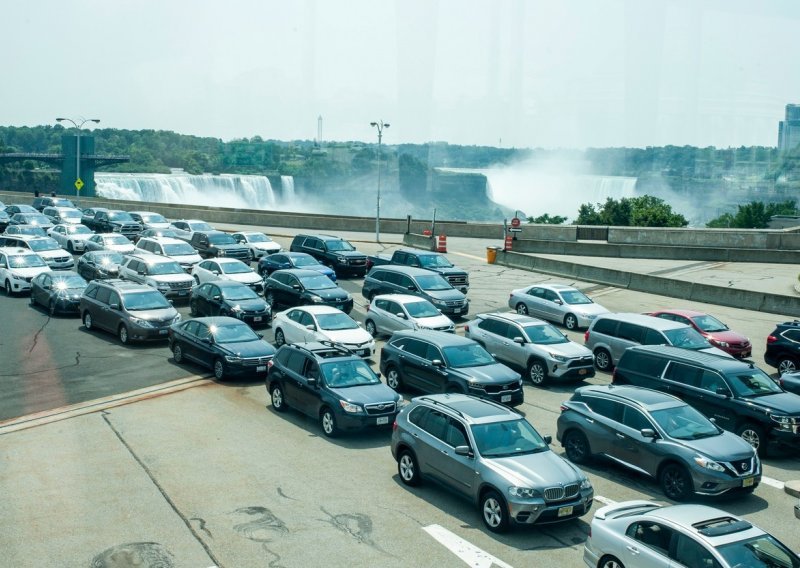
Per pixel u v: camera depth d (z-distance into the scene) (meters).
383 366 21.53
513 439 13.70
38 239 40.00
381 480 15.12
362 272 40.62
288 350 19.52
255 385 22.06
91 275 36.06
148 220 52.12
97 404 19.92
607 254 49.56
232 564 11.52
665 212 87.19
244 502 13.84
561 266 42.44
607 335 24.03
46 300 31.55
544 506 12.44
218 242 42.12
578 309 29.30
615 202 100.19
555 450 16.94
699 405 17.69
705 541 9.63
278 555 11.83
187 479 14.91
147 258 34.25
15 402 20.00
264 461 15.99
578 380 22.94
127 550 11.94
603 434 15.58
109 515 13.23
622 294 37.44
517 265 45.28
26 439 17.23
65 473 15.18
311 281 30.80
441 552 12.03
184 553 11.86
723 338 24.86
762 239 49.34
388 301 27.34
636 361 19.12
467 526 13.05
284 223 64.62
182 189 164.50
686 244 51.75
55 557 11.70
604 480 15.33
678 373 18.22
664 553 9.94
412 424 14.88
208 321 23.53
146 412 19.30
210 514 13.30
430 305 27.03
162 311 26.77
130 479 14.88
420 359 20.39
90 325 28.47
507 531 12.75
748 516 13.75
